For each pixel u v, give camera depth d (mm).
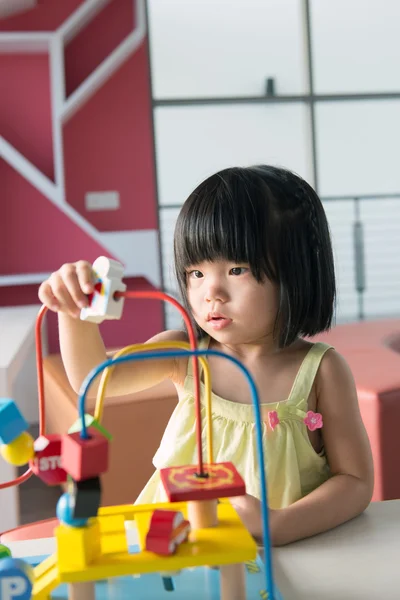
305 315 746
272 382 807
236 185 715
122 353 465
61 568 412
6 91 3504
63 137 3578
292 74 5188
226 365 831
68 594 465
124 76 3613
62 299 518
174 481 444
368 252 6328
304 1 4070
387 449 1549
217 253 701
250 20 6801
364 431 790
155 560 417
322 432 800
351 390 804
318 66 7559
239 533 447
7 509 1494
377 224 6246
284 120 6918
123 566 413
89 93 3500
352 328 2592
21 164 3342
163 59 6578
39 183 3371
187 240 720
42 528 951
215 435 802
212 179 738
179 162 7234
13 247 3480
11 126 3518
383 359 1941
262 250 698
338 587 525
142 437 1622
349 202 5379
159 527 426
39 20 3477
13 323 2254
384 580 533
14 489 1496
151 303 3639
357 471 749
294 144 6879
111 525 472
